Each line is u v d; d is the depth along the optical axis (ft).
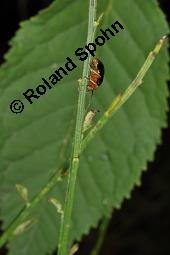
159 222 2.30
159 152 2.31
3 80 1.02
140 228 2.29
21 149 1.07
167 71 1.01
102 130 1.06
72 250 0.83
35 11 1.62
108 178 1.07
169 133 2.27
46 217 1.09
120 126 1.05
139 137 1.05
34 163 1.08
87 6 1.01
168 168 2.31
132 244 2.26
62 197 1.08
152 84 1.02
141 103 1.04
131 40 1.02
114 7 1.02
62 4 1.00
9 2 1.77
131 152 1.06
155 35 1.01
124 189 1.06
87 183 1.08
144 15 1.01
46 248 1.09
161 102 1.03
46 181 1.08
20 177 1.09
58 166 1.08
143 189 2.34
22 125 1.06
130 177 1.06
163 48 1.00
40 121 1.07
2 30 1.81
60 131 1.07
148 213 2.31
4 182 1.09
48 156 1.08
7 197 1.09
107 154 1.07
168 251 2.25
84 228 1.09
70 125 1.07
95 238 2.24
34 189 1.09
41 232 1.09
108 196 1.07
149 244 2.27
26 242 1.09
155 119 1.04
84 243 2.23
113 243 2.25
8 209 1.09
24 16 1.63
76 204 1.09
